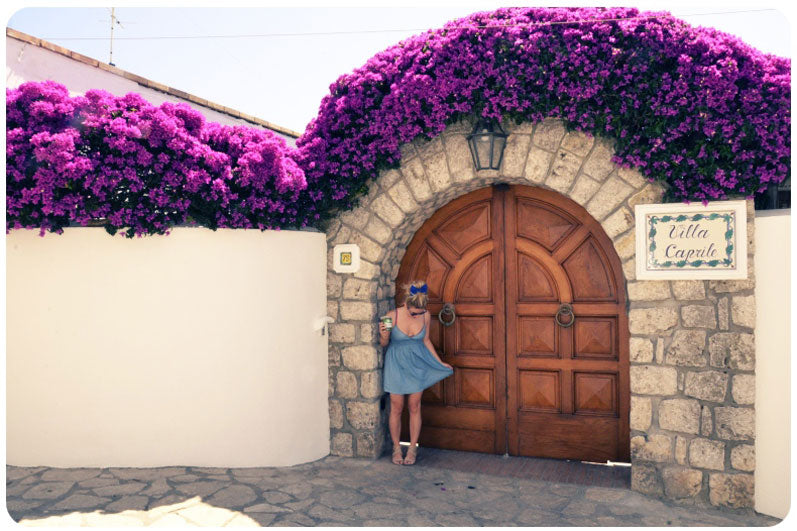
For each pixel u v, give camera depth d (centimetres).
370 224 562
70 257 495
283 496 457
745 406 434
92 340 496
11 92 453
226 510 424
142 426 500
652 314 465
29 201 442
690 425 451
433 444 593
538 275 556
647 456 465
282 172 514
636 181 473
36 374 498
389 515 426
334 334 576
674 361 458
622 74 457
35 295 497
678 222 455
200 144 488
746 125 425
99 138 458
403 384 544
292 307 543
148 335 499
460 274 586
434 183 538
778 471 424
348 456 568
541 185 507
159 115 467
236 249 518
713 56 439
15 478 471
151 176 473
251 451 520
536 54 477
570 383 543
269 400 527
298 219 552
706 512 435
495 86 490
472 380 579
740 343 437
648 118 455
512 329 563
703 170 443
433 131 526
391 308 608
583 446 538
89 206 458
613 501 453
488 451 571
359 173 548
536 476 509
